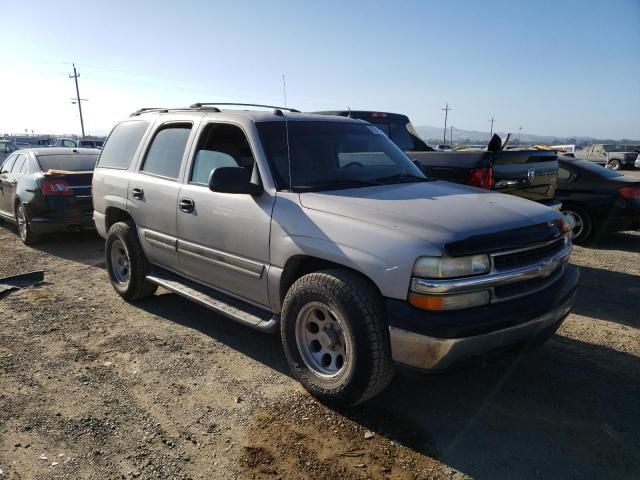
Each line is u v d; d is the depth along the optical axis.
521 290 3.23
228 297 4.40
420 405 3.52
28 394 3.64
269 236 3.76
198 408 3.47
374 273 3.09
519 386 3.77
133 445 3.07
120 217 5.78
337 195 3.71
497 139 6.33
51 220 8.17
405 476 2.80
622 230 8.77
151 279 5.16
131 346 4.46
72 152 9.30
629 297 5.87
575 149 39.97
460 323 2.92
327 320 3.41
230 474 2.82
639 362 4.16
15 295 5.88
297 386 3.77
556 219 3.62
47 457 2.96
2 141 24.61
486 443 3.10
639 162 34.78
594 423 3.30
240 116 4.34
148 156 5.27
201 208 4.36
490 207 3.51
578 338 4.63
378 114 8.44
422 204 3.47
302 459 2.94
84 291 6.05
